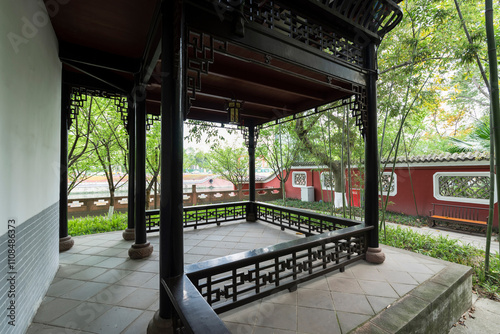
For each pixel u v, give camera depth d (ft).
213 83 11.08
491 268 9.94
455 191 20.29
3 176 4.49
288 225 15.10
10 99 4.83
